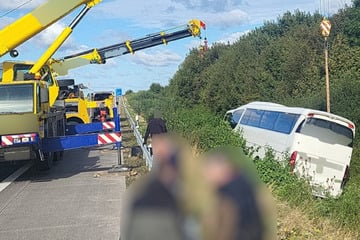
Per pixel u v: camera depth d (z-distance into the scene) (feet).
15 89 45.11
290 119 52.54
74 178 44.37
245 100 163.02
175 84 231.71
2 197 36.70
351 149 50.31
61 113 63.98
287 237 24.47
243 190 7.24
